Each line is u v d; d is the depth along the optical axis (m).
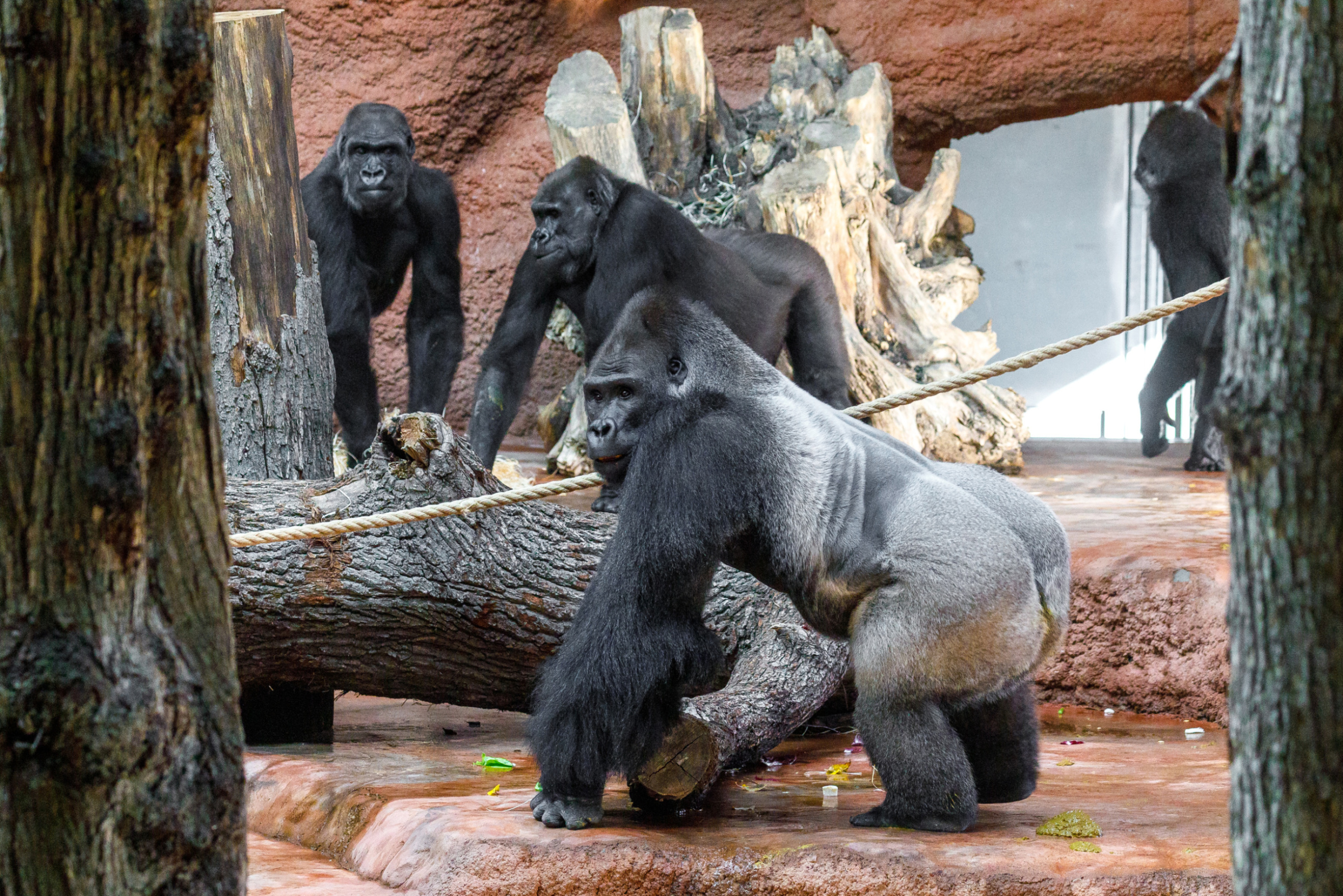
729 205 17.58
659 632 5.84
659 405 6.07
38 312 3.30
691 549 5.79
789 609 8.46
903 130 20.55
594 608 5.93
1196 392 16.62
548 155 20.91
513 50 20.81
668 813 6.54
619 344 6.15
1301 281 3.09
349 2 20.31
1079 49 19.69
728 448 5.86
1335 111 3.03
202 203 3.57
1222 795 6.93
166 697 3.54
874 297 17.20
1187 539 10.69
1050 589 6.09
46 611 3.40
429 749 8.32
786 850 5.64
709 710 7.38
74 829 3.43
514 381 12.99
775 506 5.89
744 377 6.05
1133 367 22.61
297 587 7.76
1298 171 3.07
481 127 21.09
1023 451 18.89
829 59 19.59
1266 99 3.13
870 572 5.81
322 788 6.97
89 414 3.37
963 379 6.60
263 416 9.89
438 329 14.99
